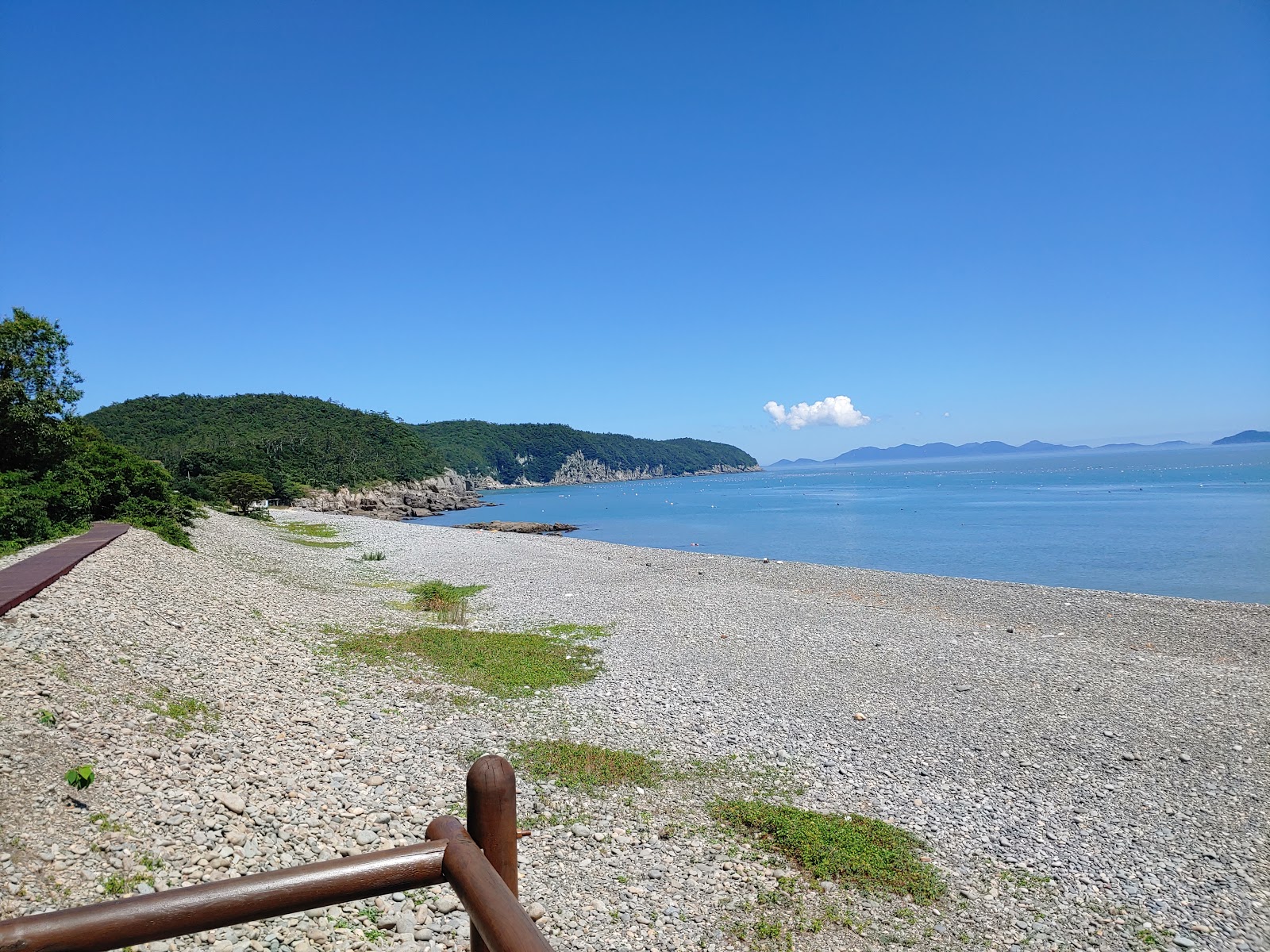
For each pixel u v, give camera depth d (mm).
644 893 7969
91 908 1923
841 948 7281
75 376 29312
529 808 9609
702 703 14422
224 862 6781
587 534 72188
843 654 18406
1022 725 13516
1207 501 81625
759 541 57750
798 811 9977
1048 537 53031
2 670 9039
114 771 7711
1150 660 18078
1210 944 7504
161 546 23297
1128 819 10055
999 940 7496
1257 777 11359
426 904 6906
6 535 19578
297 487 109875
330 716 11547
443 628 20047
